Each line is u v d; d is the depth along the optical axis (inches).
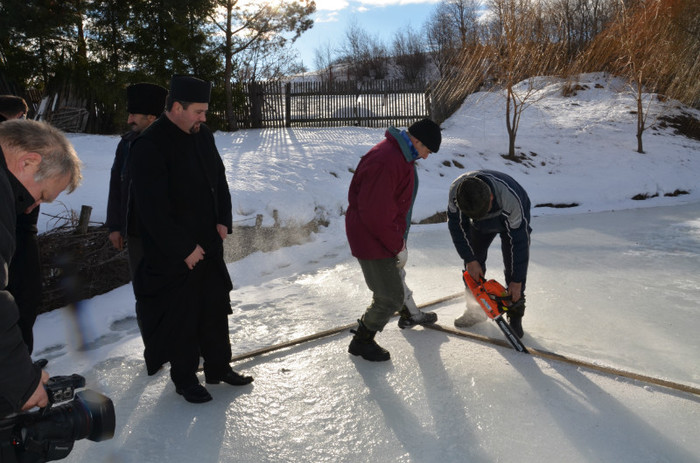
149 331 122.7
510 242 153.9
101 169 309.4
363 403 123.1
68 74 573.3
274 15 621.6
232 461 104.0
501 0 484.1
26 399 62.7
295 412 120.6
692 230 311.9
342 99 655.8
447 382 130.8
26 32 531.2
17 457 66.1
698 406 117.0
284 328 172.6
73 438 68.1
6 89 576.1
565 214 383.6
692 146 558.3
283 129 619.2
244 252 255.3
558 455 101.9
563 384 127.7
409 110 647.8
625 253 259.3
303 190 329.7
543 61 568.7
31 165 65.2
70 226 202.5
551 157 514.3
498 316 147.7
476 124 596.4
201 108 116.6
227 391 130.8
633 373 128.8
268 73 657.6
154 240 118.1
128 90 141.2
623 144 544.7
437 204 369.4
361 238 137.3
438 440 108.1
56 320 181.2
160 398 128.0
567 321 171.2
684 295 194.4
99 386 133.9
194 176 119.4
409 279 223.3
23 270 125.1
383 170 131.6
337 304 194.1
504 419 114.2
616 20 556.7
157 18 602.9
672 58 560.7
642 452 102.0
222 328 129.9
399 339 159.0
